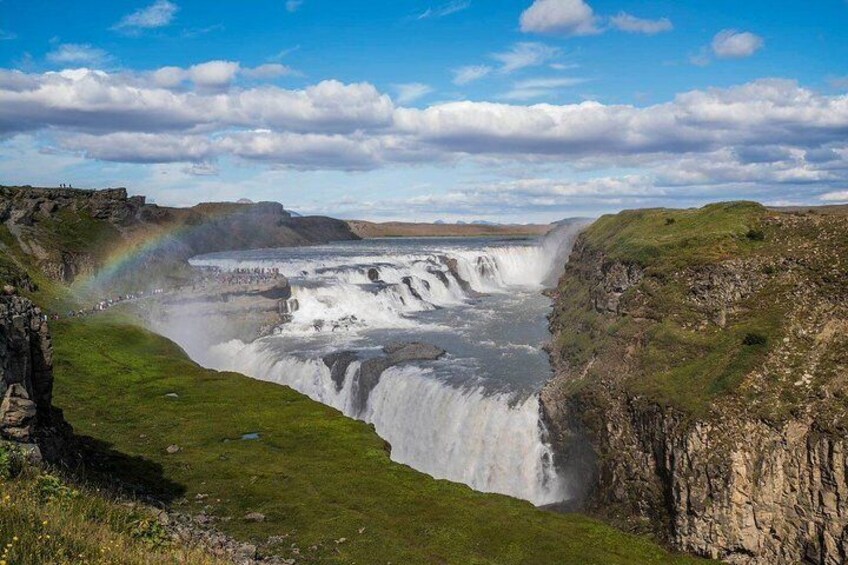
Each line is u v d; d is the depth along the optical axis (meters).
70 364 72.50
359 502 44.00
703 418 53.47
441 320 115.06
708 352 61.19
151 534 26.30
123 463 46.94
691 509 51.19
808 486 49.34
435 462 71.75
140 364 76.00
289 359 88.62
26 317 35.59
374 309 118.69
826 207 91.25
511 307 128.88
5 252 111.81
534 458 65.94
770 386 54.75
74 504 25.12
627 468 57.47
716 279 69.56
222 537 35.19
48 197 144.00
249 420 60.31
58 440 35.88
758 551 49.56
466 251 174.00
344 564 34.84
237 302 107.12
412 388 76.06
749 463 51.03
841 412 49.94
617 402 61.50
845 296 60.22
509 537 40.59
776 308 62.81
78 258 120.69
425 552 37.47
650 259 80.00
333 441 56.44
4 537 18.98
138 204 166.25
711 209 89.06
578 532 43.53
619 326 72.81
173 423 58.38
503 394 71.06
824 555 47.28
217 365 96.50
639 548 42.72
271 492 44.50
